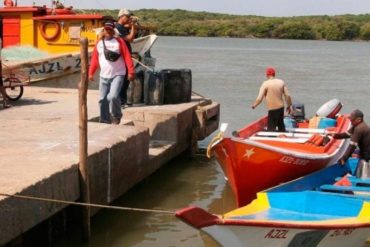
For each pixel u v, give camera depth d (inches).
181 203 463.8
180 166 582.6
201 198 479.8
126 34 539.8
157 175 546.3
